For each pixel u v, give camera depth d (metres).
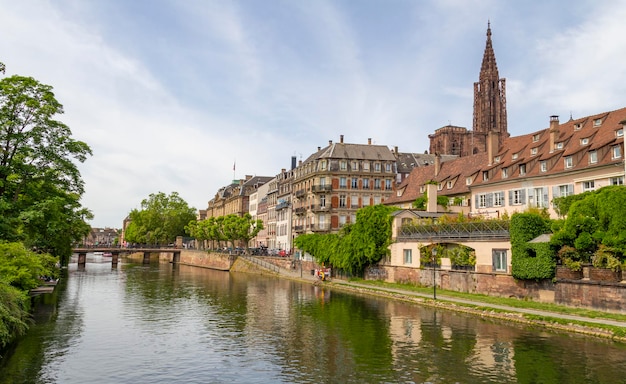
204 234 121.12
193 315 37.41
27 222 35.84
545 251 35.91
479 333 29.62
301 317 36.25
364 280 60.44
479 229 43.25
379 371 22.27
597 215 33.84
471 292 43.41
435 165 73.69
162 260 144.88
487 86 142.25
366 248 58.22
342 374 21.89
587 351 24.83
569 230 34.38
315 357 24.72
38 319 34.50
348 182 88.06
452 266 46.44
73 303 43.12
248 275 81.88
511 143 61.12
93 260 143.12
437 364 23.23
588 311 32.12
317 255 70.56
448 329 31.03
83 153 39.81
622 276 31.33
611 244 32.06
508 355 24.47
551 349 25.42
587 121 50.31
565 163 47.56
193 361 24.08
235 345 27.38
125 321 34.56
